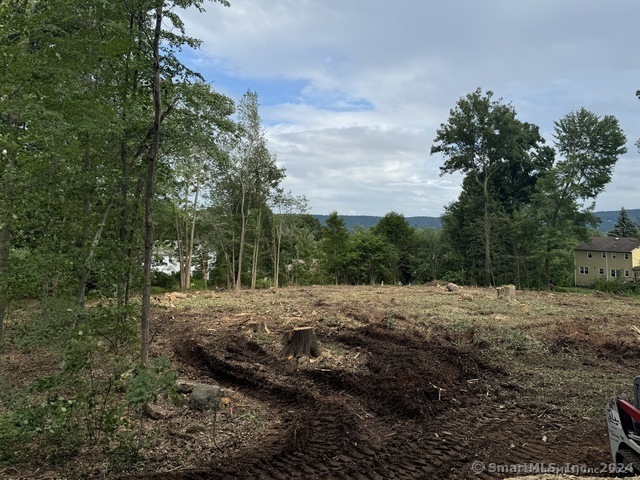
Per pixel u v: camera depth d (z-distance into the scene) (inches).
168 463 203.0
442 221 1929.1
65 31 306.8
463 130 1752.0
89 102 285.3
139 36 275.3
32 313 281.3
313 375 352.8
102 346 200.4
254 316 616.7
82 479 182.4
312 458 216.7
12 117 295.7
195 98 284.4
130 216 336.8
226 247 1333.7
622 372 379.6
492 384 343.6
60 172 293.3
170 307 706.8
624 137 1571.1
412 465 214.2
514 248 1723.7
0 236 299.4
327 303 764.6
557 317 625.3
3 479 179.6
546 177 1630.2
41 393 263.6
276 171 1294.3
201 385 288.7
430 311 652.1
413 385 317.1
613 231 3440.0
